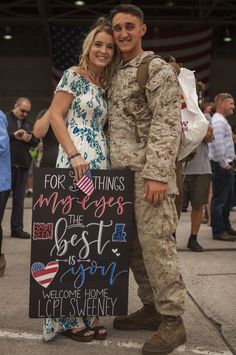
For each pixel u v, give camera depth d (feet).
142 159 9.26
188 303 12.51
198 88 11.21
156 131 8.89
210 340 10.19
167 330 9.45
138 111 9.25
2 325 10.96
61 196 9.28
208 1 50.08
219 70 59.36
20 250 18.66
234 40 59.21
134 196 9.38
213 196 20.65
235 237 20.47
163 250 9.24
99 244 9.41
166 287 9.29
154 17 52.34
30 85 59.88
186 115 9.70
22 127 20.77
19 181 20.83
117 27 9.27
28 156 20.88
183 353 9.53
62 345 9.82
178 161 9.92
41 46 59.72
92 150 9.49
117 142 9.45
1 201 14.51
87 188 9.16
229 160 20.42
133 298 12.84
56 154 15.08
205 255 17.84
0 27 58.90
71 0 52.75
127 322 10.63
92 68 9.53
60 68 50.26
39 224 9.26
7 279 14.69
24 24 54.80
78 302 9.45
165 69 8.96
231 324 11.12
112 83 9.55
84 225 9.35
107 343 9.93
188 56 48.78
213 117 20.45
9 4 49.29
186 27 52.08
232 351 9.68
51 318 9.70
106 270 9.48
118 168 9.46
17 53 59.67
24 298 12.86
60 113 9.42
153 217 9.16
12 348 9.70
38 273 9.32
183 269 15.79
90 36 9.41
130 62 9.36
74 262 9.38
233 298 12.94
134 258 10.44
